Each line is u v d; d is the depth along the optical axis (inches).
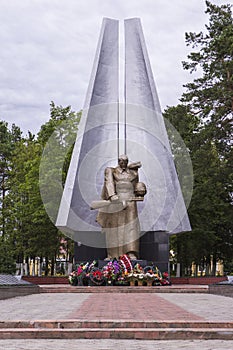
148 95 927.0
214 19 1234.0
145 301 508.7
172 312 375.2
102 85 918.4
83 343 270.2
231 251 1412.4
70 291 702.5
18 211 1393.9
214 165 1167.0
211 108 1153.4
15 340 283.1
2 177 1860.2
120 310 393.7
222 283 655.8
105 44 950.4
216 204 1268.5
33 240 1322.6
